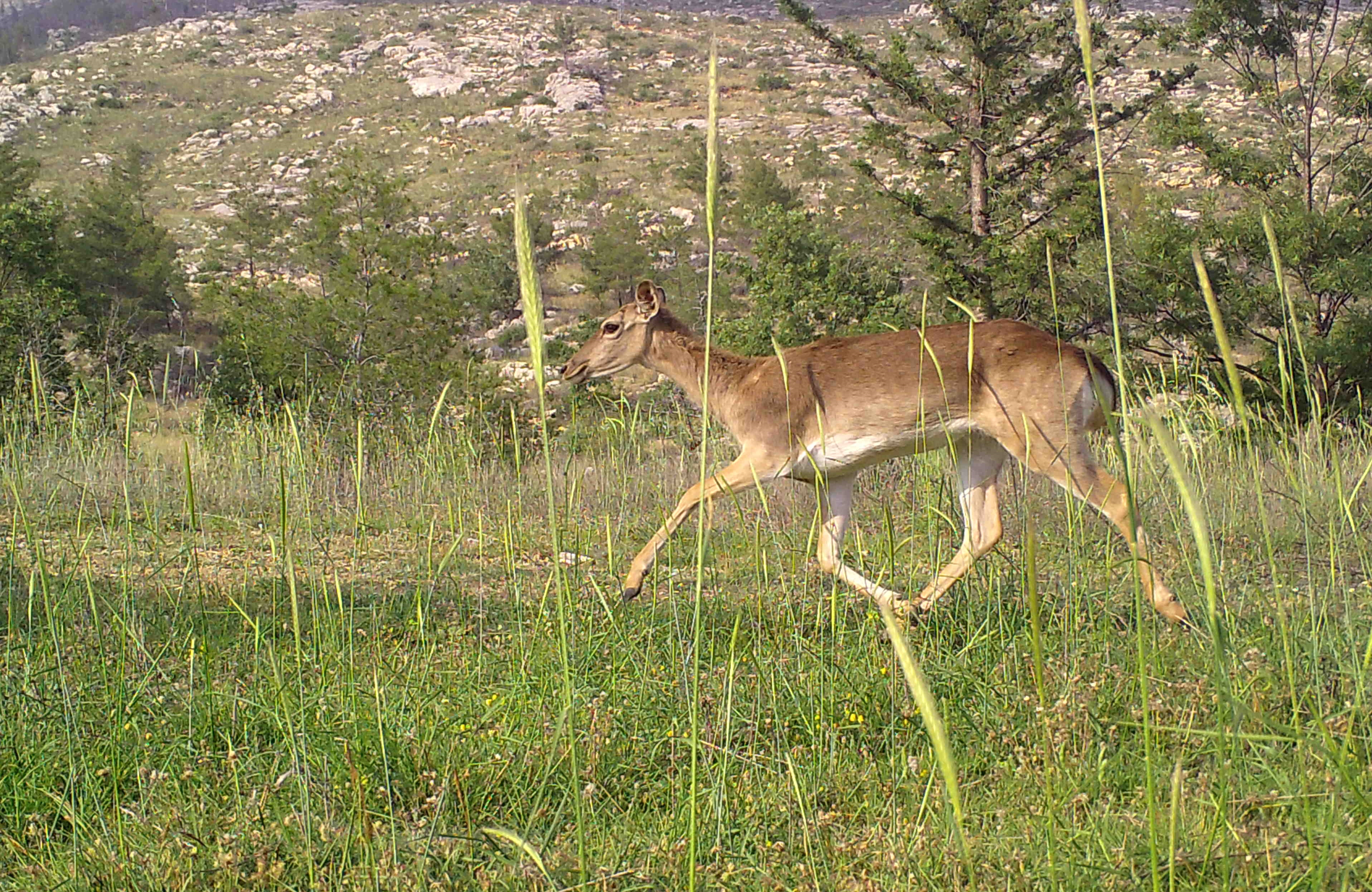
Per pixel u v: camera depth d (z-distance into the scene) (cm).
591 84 9975
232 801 425
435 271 2230
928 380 669
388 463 1134
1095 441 956
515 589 592
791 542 754
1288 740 284
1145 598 564
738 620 420
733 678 467
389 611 671
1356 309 1736
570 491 716
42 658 531
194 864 372
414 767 439
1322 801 346
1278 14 1927
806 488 977
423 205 6712
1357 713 398
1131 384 620
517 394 2084
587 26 12188
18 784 427
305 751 409
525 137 8794
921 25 10944
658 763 454
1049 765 293
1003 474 770
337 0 14962
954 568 647
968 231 2248
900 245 2345
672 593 547
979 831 377
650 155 8025
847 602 633
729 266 2247
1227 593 570
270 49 11950
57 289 2427
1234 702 249
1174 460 219
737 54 11312
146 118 10069
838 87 9719
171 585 704
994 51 2334
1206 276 231
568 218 6431
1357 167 1875
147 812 413
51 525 852
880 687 511
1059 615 587
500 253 4284
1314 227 1680
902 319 2061
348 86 10719
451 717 482
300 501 875
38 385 613
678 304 3703
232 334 2153
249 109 10156
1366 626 501
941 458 712
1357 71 1923
